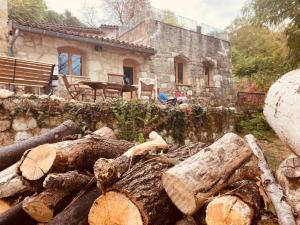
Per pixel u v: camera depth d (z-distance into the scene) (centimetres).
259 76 1459
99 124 654
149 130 722
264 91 1543
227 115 978
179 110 799
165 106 773
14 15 1739
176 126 787
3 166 320
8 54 936
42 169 255
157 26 1334
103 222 231
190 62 1438
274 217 308
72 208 252
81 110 632
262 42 2309
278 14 797
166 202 242
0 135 545
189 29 1474
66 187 253
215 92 1523
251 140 427
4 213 266
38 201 252
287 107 320
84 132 409
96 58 1124
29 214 259
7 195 277
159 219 236
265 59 1399
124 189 227
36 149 263
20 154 335
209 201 241
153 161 268
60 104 612
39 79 715
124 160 259
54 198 257
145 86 929
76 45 1077
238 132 1158
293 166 312
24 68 684
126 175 246
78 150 288
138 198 224
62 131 381
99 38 1066
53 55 1026
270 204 319
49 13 2248
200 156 252
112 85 782
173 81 1353
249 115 1263
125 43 1138
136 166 258
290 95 323
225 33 1612
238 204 233
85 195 265
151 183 241
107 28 1867
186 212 230
